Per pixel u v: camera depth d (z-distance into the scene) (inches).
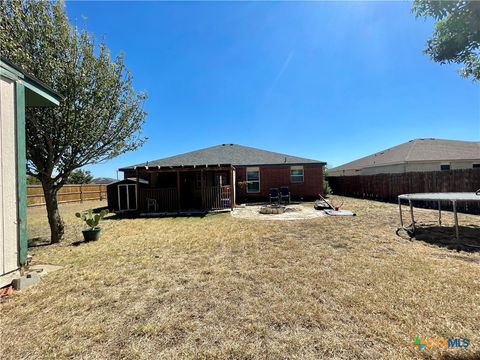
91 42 230.5
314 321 87.4
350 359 68.4
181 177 550.6
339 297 104.3
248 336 80.4
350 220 297.3
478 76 134.3
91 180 1195.9
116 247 201.6
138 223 324.8
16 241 125.4
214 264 152.9
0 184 118.2
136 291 116.5
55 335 83.3
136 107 271.1
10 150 123.7
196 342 78.0
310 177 602.5
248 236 226.5
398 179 494.3
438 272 127.6
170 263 156.9
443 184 398.9
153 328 85.7
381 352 70.8
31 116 198.2
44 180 227.0
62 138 224.4
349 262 147.7
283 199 569.6
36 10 202.2
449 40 121.9
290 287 116.1
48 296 112.6
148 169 414.0
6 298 111.0
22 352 75.3
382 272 130.0
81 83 218.4
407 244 185.9
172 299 107.6
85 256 177.0
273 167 600.7
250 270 140.3
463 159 571.8
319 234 226.8
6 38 183.2
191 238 226.8
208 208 446.9
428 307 94.0
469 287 109.7
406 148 690.2
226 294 110.9
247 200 591.8
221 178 557.9
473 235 208.2
